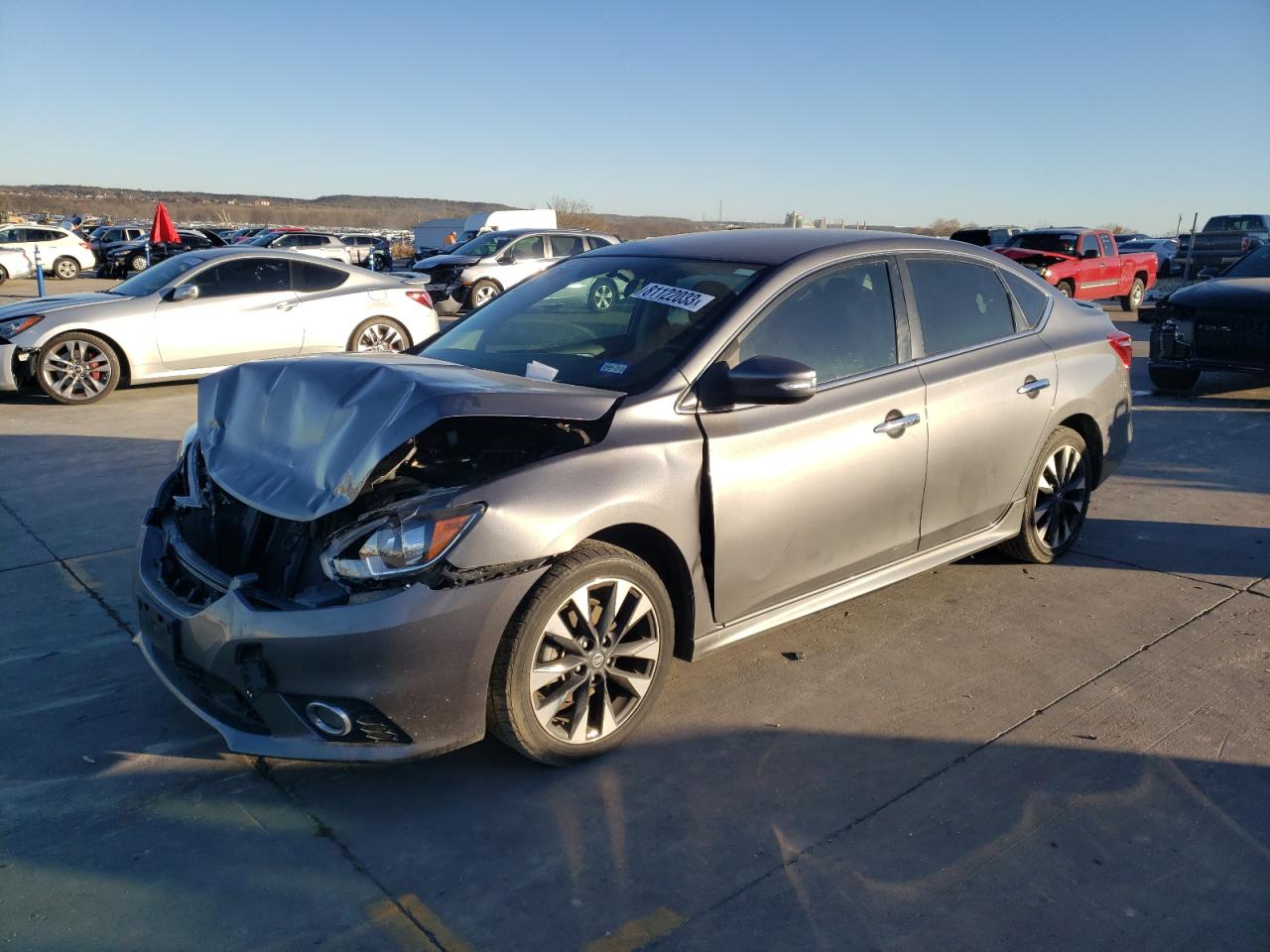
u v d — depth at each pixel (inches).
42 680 147.3
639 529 128.0
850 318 154.8
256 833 113.0
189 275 399.9
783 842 113.0
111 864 107.0
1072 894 104.9
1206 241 1024.2
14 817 114.6
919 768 128.5
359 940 96.9
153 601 124.6
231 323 404.2
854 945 97.2
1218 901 104.1
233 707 120.4
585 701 125.3
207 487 136.3
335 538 113.0
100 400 382.3
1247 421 343.9
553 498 117.3
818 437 143.3
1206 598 185.6
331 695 110.1
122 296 392.8
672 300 147.9
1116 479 271.0
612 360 141.3
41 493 245.4
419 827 114.6
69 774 123.6
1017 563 201.6
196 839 111.7
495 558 112.8
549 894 103.7
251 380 138.9
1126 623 174.2
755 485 135.8
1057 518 198.1
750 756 130.9
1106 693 148.8
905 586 190.1
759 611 143.5
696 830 115.0
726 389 135.3
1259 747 134.3
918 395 158.6
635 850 111.2
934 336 167.2
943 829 115.7
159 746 130.6
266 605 112.9
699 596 134.7
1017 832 115.3
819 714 141.9
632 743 133.6
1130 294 816.3
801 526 142.9
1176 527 228.8
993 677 153.6
